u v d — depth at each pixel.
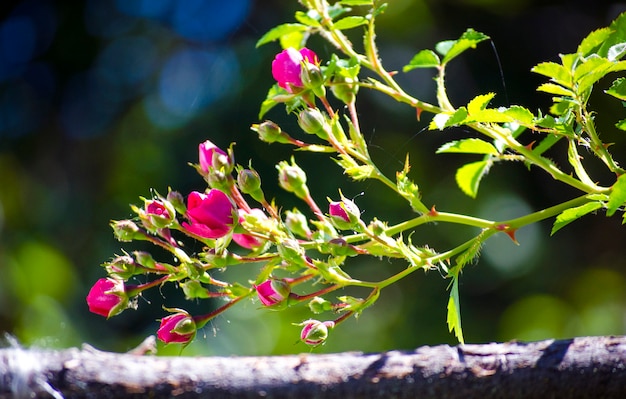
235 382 1.15
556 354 1.16
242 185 1.22
